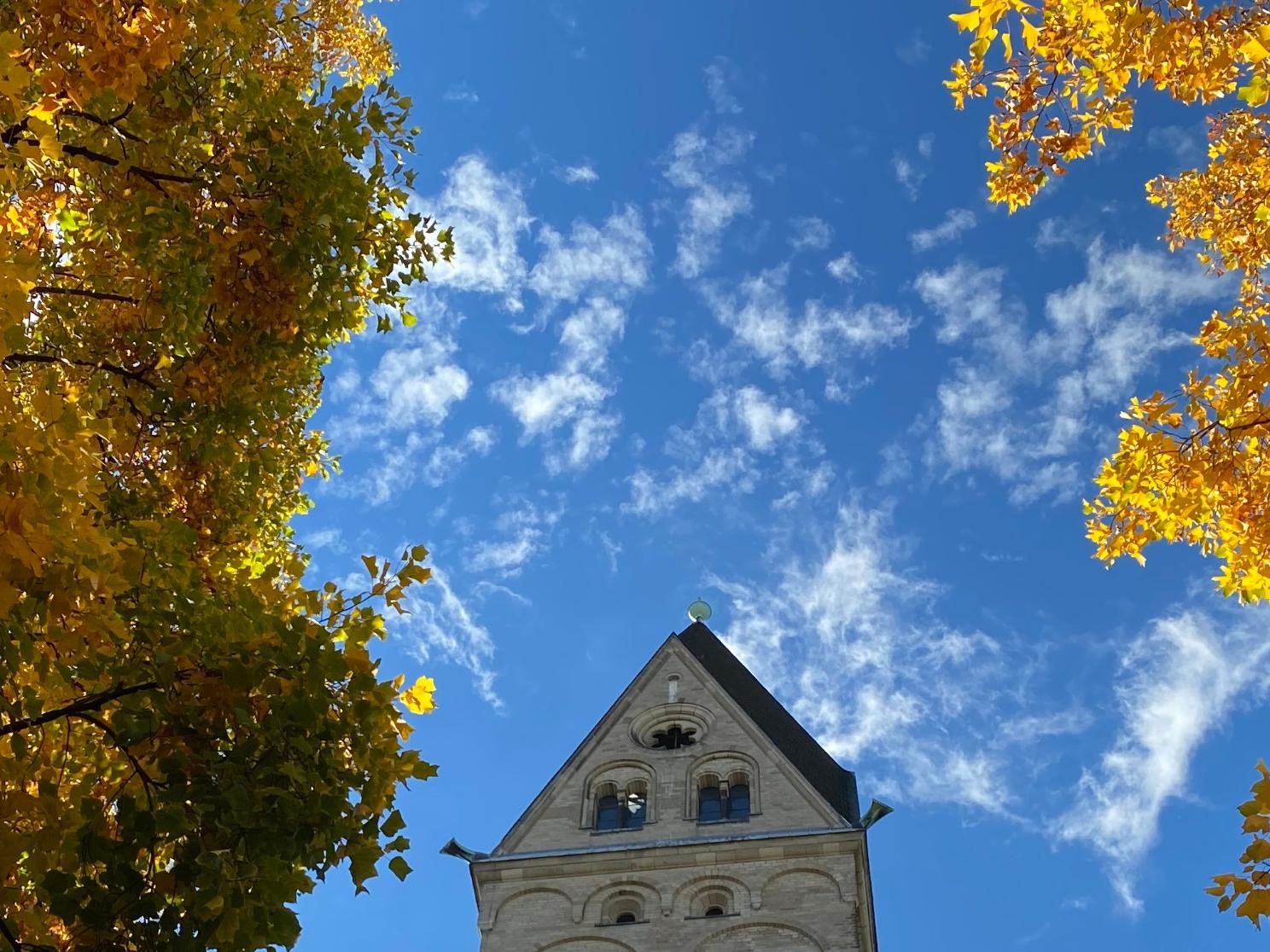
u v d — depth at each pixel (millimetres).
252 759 10438
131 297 13891
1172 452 13648
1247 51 11859
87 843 9711
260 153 13766
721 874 36125
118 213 13594
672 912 35500
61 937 10445
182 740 10508
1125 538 14086
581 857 37094
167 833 10125
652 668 43312
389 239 14711
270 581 11648
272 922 10078
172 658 10383
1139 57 12594
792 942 34219
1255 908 10523
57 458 8773
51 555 9086
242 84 14594
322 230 13789
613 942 35062
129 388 14023
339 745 11031
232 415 14250
